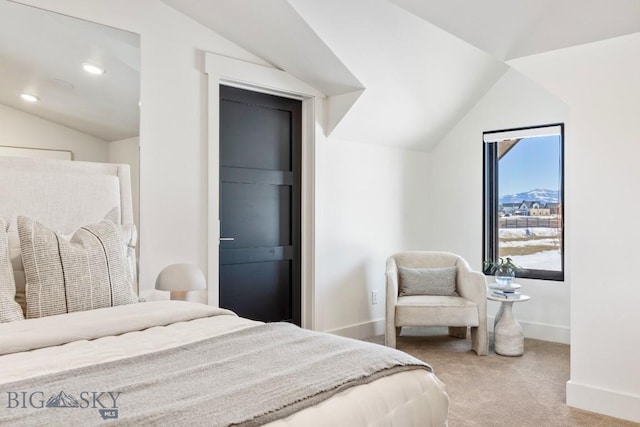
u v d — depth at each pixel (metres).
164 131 3.03
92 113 2.72
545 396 3.00
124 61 2.86
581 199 2.79
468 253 4.89
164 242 3.02
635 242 2.62
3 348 1.55
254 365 1.47
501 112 4.63
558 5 2.44
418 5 2.64
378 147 4.56
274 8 2.91
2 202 2.30
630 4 2.33
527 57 2.93
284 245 3.94
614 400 2.69
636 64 2.58
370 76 3.65
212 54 3.24
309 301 4.01
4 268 1.94
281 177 3.90
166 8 3.06
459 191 4.94
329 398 1.32
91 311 1.96
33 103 2.54
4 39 2.45
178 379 1.34
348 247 4.27
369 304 4.49
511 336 3.85
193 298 3.19
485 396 3.00
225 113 3.54
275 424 1.16
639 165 2.60
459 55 3.94
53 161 2.57
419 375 1.61
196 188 3.19
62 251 2.03
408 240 4.89
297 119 4.01
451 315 3.83
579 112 2.78
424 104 4.30
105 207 2.66
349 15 3.13
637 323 2.62
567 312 4.28
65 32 2.64
